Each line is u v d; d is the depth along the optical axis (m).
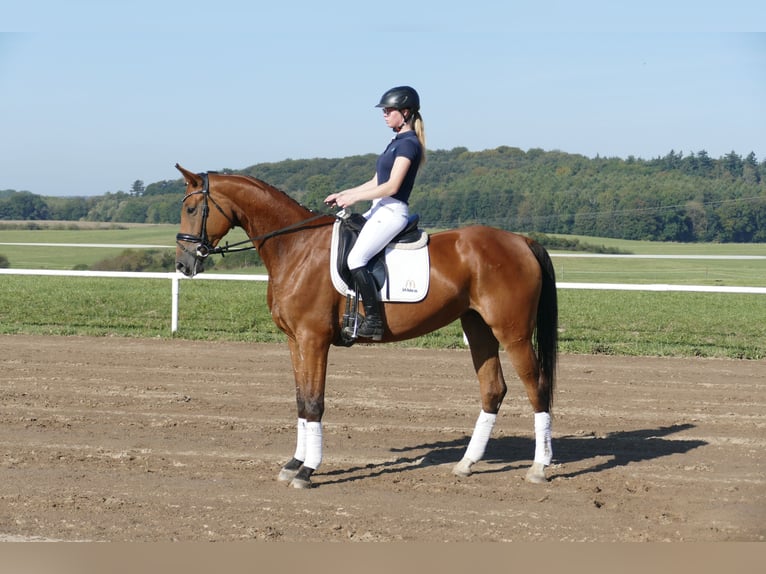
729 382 9.71
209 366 10.31
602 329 14.29
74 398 8.49
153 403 8.35
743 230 54.56
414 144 5.75
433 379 9.70
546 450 6.07
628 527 5.12
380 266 5.86
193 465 6.31
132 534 4.88
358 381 9.53
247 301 17.47
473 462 6.20
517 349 5.96
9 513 5.18
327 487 5.86
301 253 5.89
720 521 5.24
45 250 38.03
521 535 4.97
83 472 6.06
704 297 22.22
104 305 16.38
